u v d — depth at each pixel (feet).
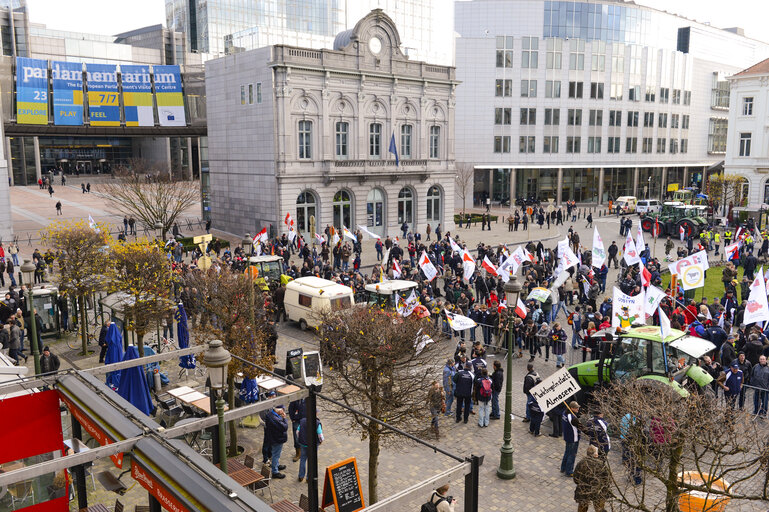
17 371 46.65
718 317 74.33
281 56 145.48
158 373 61.11
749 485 44.55
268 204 155.53
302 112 151.84
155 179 170.30
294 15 310.04
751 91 200.85
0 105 149.18
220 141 171.32
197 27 308.60
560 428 55.16
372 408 43.73
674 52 293.84
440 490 33.78
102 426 28.58
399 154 172.96
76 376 33.65
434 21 320.91
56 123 181.78
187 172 249.55
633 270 105.09
